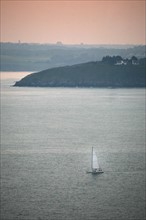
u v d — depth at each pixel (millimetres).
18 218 182500
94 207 191250
